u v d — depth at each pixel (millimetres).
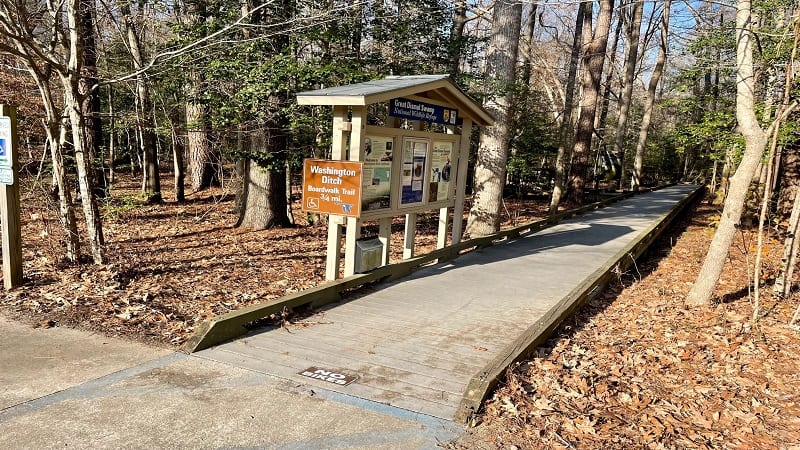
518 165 19781
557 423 3762
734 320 6723
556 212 17422
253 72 8711
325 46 10188
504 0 11172
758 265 6375
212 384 4086
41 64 8086
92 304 5918
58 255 7922
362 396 3990
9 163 6172
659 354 5539
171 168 28625
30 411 3576
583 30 23484
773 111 9586
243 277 8094
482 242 10812
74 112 7156
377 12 10516
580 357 5219
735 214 7148
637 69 33562
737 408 4363
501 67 11359
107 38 10773
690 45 12242
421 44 11273
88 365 4352
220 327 4910
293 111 9500
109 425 3439
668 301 7715
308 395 3965
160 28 11336
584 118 20547
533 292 7359
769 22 9156
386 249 7906
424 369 4555
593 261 9711
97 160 11758
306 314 5977
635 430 3795
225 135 10188
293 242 11281
